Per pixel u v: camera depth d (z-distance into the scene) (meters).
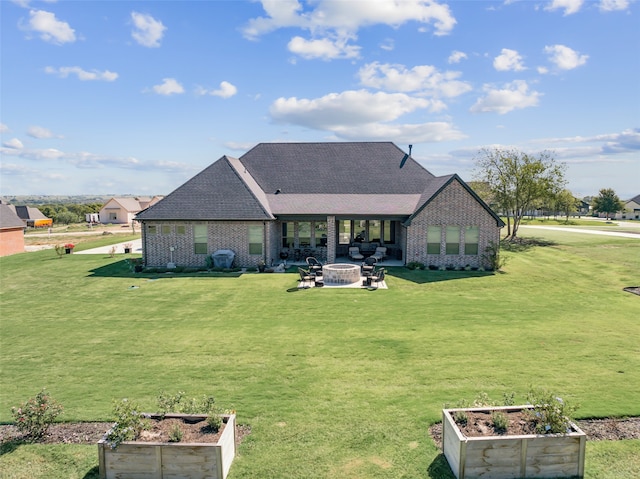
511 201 42.00
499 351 12.98
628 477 7.00
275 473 7.23
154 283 23.52
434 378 11.00
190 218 26.97
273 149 33.94
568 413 7.27
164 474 6.99
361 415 9.08
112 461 7.04
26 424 8.21
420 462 7.48
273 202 29.61
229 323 16.28
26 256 34.97
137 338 14.70
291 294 20.75
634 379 10.86
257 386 10.66
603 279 23.81
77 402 9.88
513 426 7.35
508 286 22.31
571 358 12.38
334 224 28.16
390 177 31.52
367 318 16.69
